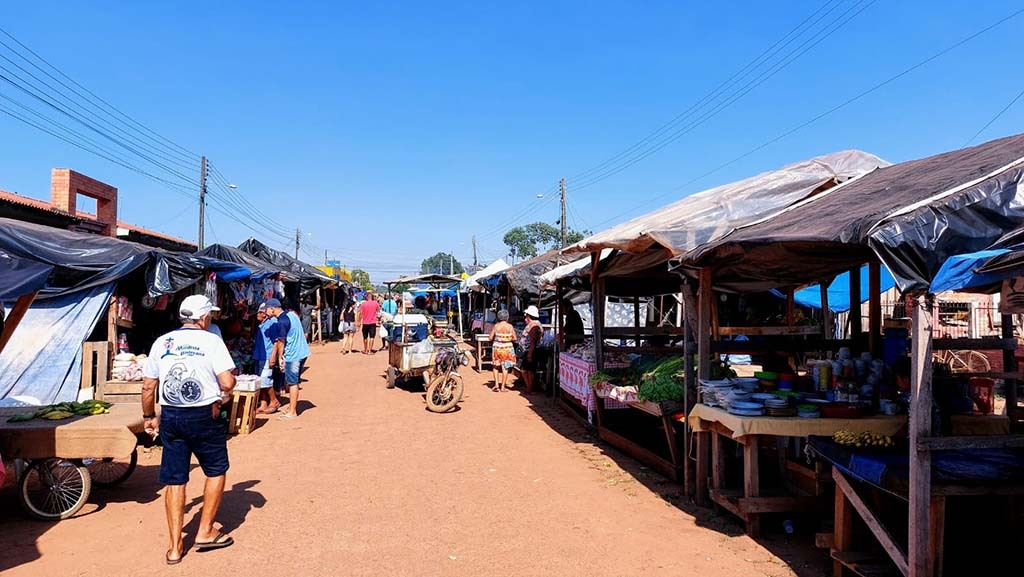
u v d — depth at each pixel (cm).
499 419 1114
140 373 895
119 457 588
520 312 2203
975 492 417
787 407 560
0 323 568
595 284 997
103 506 631
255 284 1434
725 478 644
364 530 571
